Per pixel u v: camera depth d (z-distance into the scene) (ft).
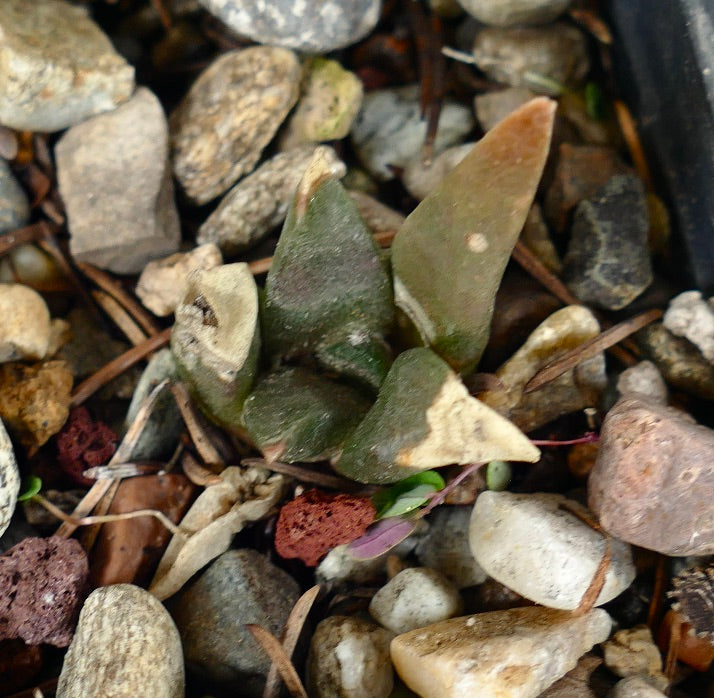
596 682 0.71
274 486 0.74
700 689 0.72
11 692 0.71
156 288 0.78
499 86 0.87
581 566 0.69
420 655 0.69
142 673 0.68
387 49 0.88
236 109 0.80
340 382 0.73
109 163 0.79
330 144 0.84
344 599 0.74
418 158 0.85
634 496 0.68
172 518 0.74
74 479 0.76
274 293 0.70
